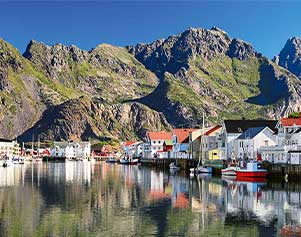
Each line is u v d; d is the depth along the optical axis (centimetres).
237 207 5850
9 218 4978
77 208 5684
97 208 5697
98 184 9125
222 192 7525
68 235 4228
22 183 9288
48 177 11406
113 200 6456
